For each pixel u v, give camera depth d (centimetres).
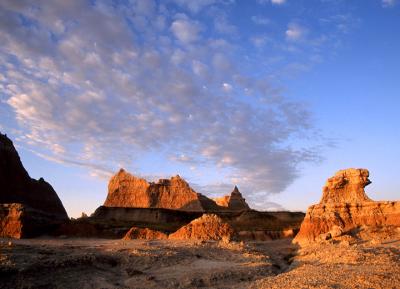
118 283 3819
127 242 6619
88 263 4219
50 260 3972
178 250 5247
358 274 3447
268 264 4666
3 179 9862
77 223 8800
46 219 8638
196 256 4984
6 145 10619
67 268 3938
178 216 14000
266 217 14325
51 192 11394
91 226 8881
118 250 5066
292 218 14875
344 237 6081
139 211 13725
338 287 3039
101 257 4459
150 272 4228
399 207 6575
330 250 5200
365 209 6825
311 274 3684
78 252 4894
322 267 4069
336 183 7469
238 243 6097
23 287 3366
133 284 3762
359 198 7225
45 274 3703
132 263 4509
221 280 3938
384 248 4978
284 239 9362
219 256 5088
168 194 17800
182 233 7288
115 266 4419
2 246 4878
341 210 6925
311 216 7100
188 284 3734
